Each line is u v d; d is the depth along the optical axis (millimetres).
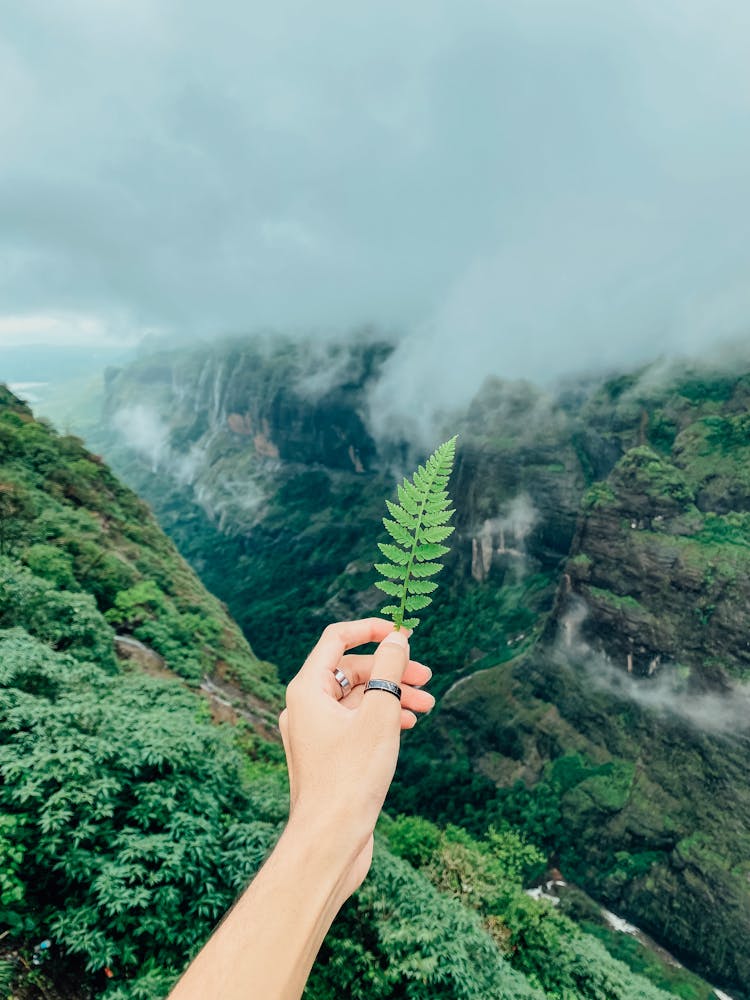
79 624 17484
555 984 16406
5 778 7664
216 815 9164
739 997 54406
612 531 85312
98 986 6949
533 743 85062
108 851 7891
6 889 6863
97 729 9242
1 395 61188
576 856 69625
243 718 33156
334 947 9789
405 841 20406
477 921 11336
